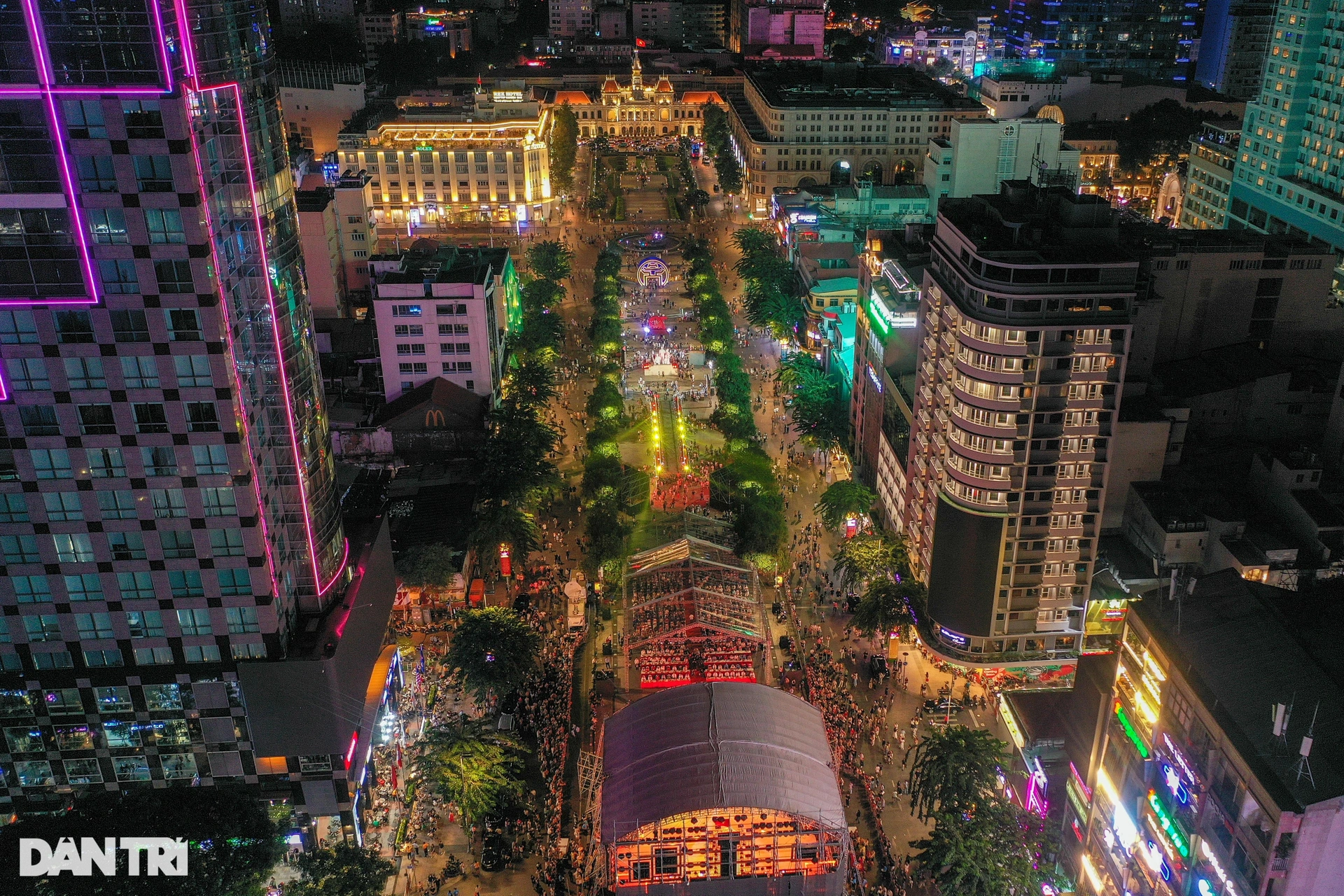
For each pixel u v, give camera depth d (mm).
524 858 116562
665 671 142625
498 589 162000
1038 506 134000
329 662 109188
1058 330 125875
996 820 108000
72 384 98250
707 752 110938
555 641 149625
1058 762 120375
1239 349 175500
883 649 149250
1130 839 100125
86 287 94750
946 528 138000
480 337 196250
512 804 123062
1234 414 167875
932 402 147000
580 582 161375
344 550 124562
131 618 107438
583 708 138375
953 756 113125
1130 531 156375
